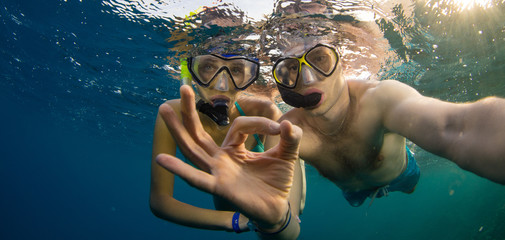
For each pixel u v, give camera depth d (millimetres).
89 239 15156
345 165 529
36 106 4328
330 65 472
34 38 1780
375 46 1095
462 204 8039
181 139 275
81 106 3189
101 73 1934
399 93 388
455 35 1101
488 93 1820
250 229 476
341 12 850
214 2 847
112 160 8258
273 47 980
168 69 1529
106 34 1333
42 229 16203
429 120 278
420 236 6789
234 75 612
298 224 439
